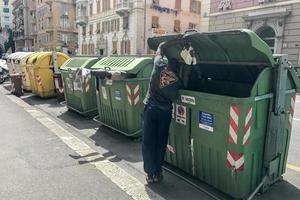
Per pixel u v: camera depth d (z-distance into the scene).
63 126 6.92
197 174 3.94
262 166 3.60
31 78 11.43
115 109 6.01
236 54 3.66
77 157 4.90
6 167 4.44
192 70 4.20
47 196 3.64
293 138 6.15
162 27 37.97
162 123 3.84
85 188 3.85
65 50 58.50
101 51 42.97
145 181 4.06
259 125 3.39
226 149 3.40
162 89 3.73
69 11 58.34
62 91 10.12
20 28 79.00
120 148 5.39
